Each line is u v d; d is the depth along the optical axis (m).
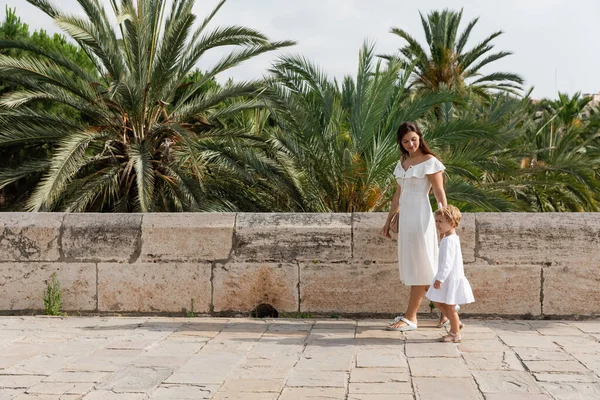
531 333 4.98
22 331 5.15
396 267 5.66
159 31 13.66
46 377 3.87
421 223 4.98
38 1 11.88
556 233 5.52
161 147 13.48
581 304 5.51
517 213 5.70
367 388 3.62
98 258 5.88
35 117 12.99
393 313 5.68
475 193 11.04
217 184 13.85
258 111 17.41
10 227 5.93
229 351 4.49
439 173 4.96
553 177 14.17
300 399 3.44
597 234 5.49
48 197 10.73
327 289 5.72
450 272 4.69
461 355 4.33
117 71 12.57
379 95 11.45
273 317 5.93
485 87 26.62
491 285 5.58
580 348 4.47
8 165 14.28
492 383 3.68
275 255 5.77
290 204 13.05
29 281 5.91
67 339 4.87
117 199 13.41
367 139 11.44
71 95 13.36
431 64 24.59
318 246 5.73
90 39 11.95
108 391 3.60
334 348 4.56
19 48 12.89
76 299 5.89
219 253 5.80
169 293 5.83
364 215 5.78
